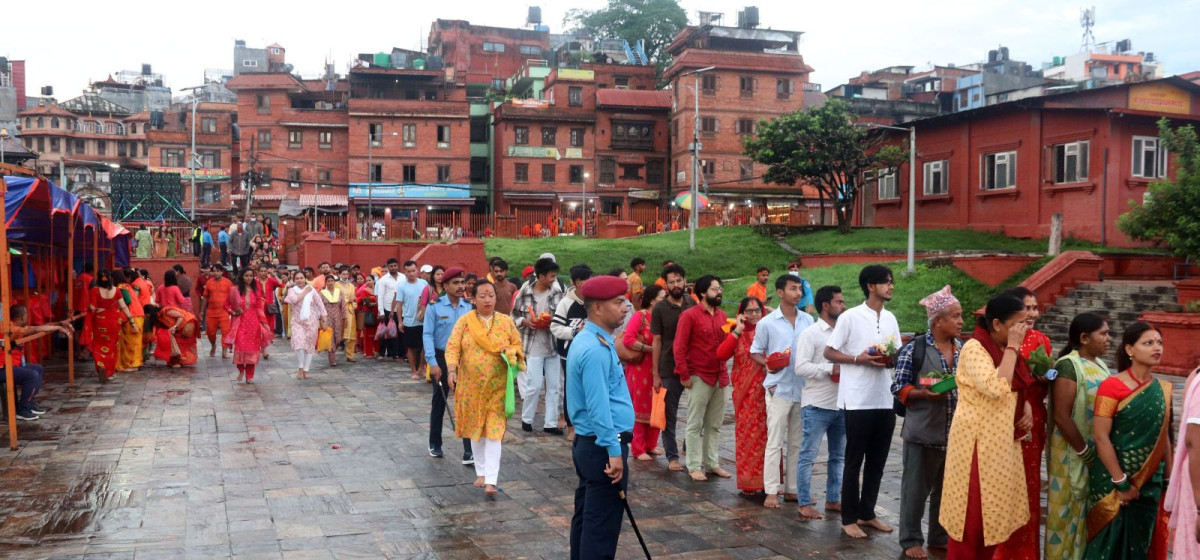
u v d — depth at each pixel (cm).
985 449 468
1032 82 6412
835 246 3297
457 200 5756
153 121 6781
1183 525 393
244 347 1329
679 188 5662
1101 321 486
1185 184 1933
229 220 5781
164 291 1529
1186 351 1474
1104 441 460
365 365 1589
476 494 709
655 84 6500
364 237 4056
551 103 5866
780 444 680
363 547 570
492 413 712
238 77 5725
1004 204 3166
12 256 1459
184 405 1120
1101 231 2762
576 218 5275
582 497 486
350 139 5656
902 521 565
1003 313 466
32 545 561
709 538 598
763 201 5556
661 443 945
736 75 5534
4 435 914
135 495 686
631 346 823
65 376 1384
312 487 721
